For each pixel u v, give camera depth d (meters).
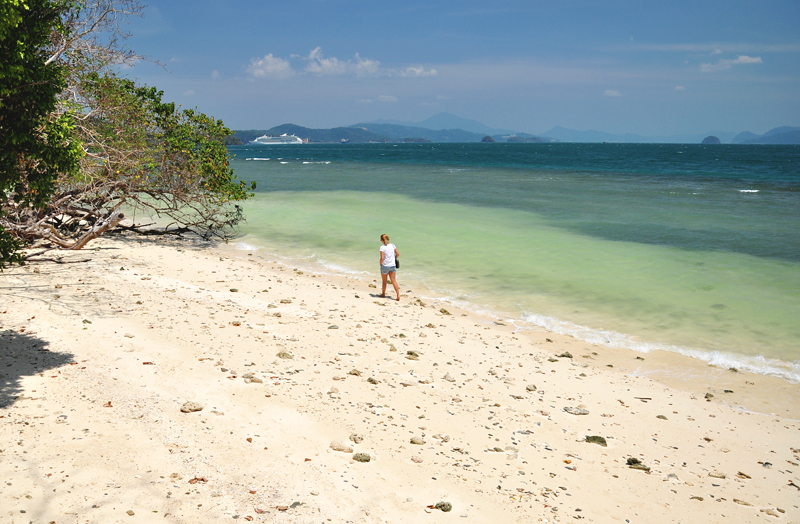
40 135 6.91
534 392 8.63
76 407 6.40
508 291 14.95
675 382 9.62
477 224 25.66
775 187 44.84
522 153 157.25
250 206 31.98
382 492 5.36
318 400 7.35
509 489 5.73
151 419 6.30
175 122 20.86
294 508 4.89
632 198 36.19
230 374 7.89
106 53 16.06
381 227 24.98
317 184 47.22
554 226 25.09
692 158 114.81
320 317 11.70
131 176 18.34
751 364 10.38
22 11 6.27
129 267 15.10
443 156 130.75
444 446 6.51
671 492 6.09
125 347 8.58
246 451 5.81
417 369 9.09
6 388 6.66
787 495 6.23
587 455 6.76
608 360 10.53
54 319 9.57
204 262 17.09
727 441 7.53
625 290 14.98
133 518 4.49
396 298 14.12
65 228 19.16
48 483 4.85
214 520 4.58
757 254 19.22
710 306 13.62
